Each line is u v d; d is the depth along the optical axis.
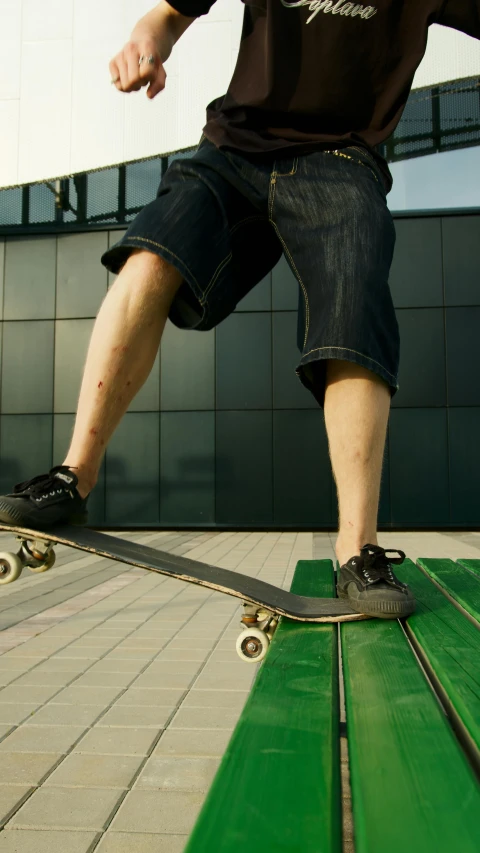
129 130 9.12
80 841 1.50
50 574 5.75
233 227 1.45
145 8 9.06
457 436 9.81
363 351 1.28
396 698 0.75
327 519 9.82
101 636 3.52
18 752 2.03
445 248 10.01
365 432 1.32
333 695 0.77
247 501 9.95
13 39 9.37
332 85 1.42
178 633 3.58
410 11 1.44
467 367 9.89
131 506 10.11
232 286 1.46
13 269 10.62
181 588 5.05
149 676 2.81
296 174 1.36
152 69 1.50
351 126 1.45
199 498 10.03
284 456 9.95
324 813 0.47
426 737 0.63
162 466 10.11
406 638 1.07
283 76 1.42
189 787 1.79
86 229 10.50
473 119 9.43
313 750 0.59
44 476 1.33
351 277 1.29
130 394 1.37
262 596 1.28
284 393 10.02
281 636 1.12
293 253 1.38
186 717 2.33
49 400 10.43
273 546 7.93
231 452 10.02
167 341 10.23
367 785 0.52
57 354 10.48
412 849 0.43
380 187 1.40
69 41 9.26
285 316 10.11
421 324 9.98
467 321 9.95
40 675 2.83
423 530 9.73
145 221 1.34
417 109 9.59
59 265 10.55
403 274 10.04
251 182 1.39
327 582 1.68
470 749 0.65
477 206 9.92
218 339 10.16
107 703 2.48
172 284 1.35
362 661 0.93
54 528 1.34
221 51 8.91
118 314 1.33
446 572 1.80
